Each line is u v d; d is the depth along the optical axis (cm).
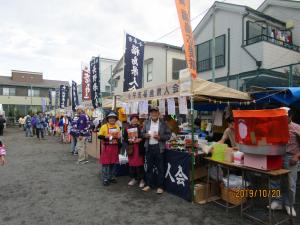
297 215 430
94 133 1002
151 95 588
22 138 1844
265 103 625
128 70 909
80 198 521
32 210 461
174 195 533
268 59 1189
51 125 2191
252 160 394
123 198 520
